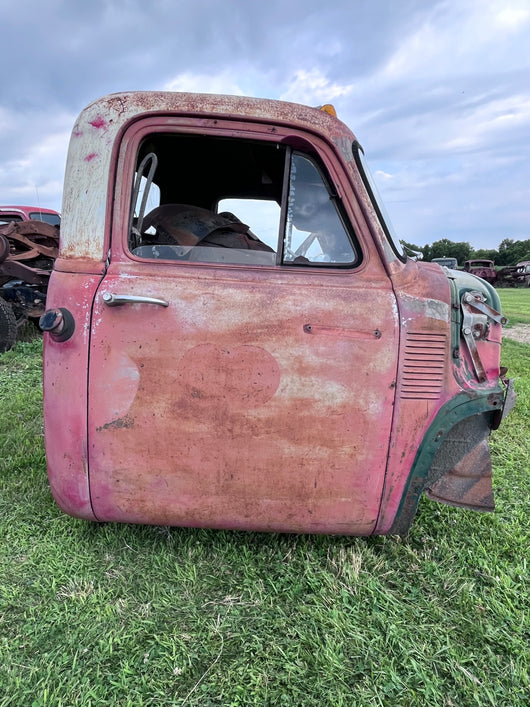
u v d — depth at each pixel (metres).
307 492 1.80
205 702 1.44
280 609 1.79
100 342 1.71
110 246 1.77
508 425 3.70
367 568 2.02
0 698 1.43
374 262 1.80
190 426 1.74
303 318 1.71
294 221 1.82
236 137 1.78
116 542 2.12
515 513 2.46
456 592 1.90
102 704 1.42
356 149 1.85
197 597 1.84
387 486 1.81
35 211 9.27
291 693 1.47
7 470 2.74
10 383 4.50
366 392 1.73
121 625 1.70
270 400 1.73
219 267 1.78
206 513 1.84
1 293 6.43
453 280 1.93
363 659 1.60
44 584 1.88
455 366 1.82
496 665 1.58
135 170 1.80
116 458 1.78
